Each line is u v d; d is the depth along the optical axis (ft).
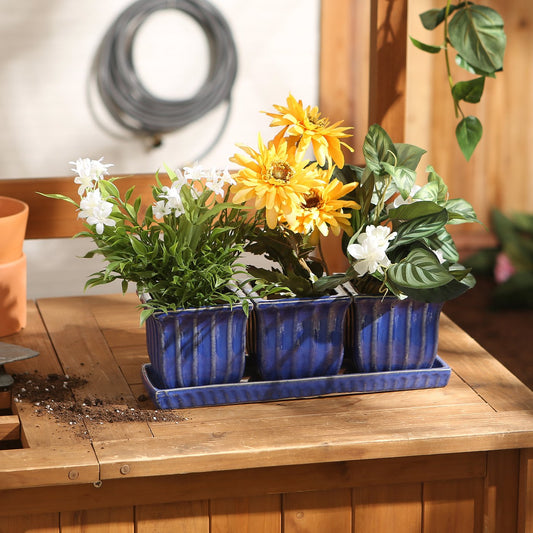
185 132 12.52
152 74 12.28
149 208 5.55
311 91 12.51
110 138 12.34
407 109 14.83
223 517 5.39
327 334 5.70
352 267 5.47
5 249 6.57
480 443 5.35
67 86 11.96
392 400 5.78
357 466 5.44
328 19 12.21
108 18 11.84
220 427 5.40
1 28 11.53
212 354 5.57
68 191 6.97
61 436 5.30
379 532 5.60
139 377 6.11
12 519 5.11
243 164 5.33
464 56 6.63
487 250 15.94
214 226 5.63
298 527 5.50
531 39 14.98
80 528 5.22
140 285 5.53
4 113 11.84
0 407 5.94
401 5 6.95
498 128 15.28
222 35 12.09
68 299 7.49
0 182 6.86
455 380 6.09
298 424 5.44
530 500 5.60
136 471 5.04
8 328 6.72
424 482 5.57
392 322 5.78
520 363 13.35
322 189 5.41
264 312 5.56
